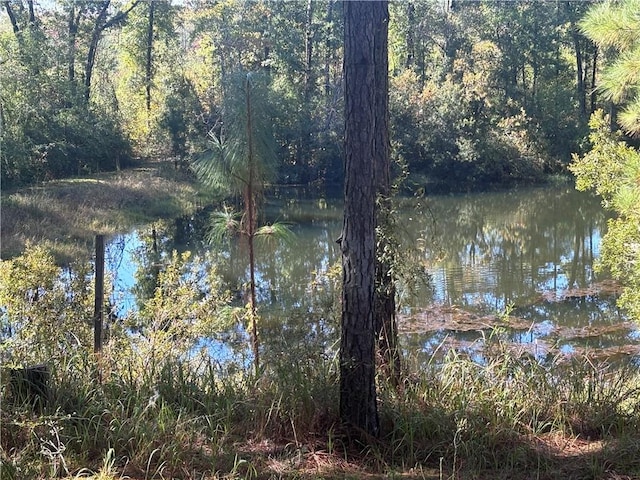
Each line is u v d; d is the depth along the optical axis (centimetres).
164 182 2502
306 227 2003
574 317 1009
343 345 377
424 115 3281
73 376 429
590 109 3756
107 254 1445
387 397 410
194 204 2239
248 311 621
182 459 345
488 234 1858
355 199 363
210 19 3362
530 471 348
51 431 342
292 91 3122
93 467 338
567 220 2131
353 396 375
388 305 457
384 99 457
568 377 463
